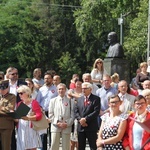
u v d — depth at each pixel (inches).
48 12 2657.5
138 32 1807.3
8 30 2541.8
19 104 531.8
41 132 632.4
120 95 624.1
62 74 2583.7
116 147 433.1
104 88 677.3
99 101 607.8
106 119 441.7
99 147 439.5
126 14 1868.8
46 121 553.0
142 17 1777.8
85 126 600.1
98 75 786.2
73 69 2559.1
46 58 2591.0
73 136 673.0
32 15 2642.7
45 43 2600.9
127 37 1951.3
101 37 2283.5
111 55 978.1
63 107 625.6
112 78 748.0
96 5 1868.8
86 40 2401.6
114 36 989.2
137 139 421.7
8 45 2571.4
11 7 2635.3
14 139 593.0
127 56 2003.0
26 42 2554.1
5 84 535.5
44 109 696.4
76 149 679.1
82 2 1969.7
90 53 2442.2
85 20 1958.7
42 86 725.9
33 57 2556.6
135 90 681.0
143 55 1828.2
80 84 683.4
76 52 2635.3
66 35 2652.6
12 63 2568.9
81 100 609.0
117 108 438.6
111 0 1824.6
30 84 674.8
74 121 658.2
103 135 438.6
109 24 1946.4
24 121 552.4
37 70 794.8
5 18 2559.1
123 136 432.8
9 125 536.1
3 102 534.0
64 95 629.9
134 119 421.7
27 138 552.1
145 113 428.5
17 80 637.3
